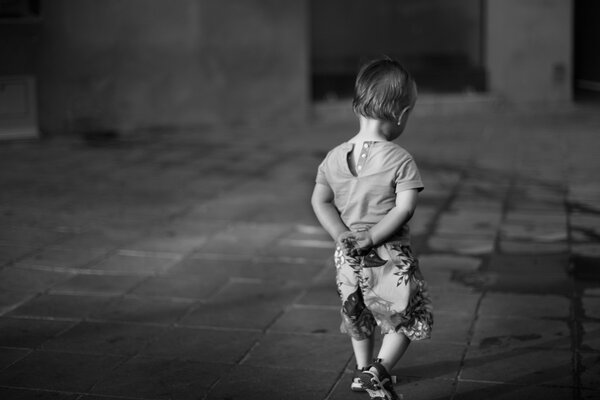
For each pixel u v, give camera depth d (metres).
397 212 3.72
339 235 3.74
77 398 4.21
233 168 10.80
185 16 13.67
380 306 3.90
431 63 15.79
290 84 14.49
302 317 5.38
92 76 13.26
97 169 10.73
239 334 5.08
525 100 15.97
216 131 13.89
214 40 13.93
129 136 13.33
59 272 6.40
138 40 13.45
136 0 13.33
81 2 12.98
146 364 4.64
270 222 7.97
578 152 11.59
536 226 7.67
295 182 9.90
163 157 11.59
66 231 7.67
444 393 4.21
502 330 5.06
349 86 15.34
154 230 7.70
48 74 12.94
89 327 5.23
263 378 4.44
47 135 13.12
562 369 4.47
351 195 3.83
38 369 4.57
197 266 6.55
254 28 14.12
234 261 6.68
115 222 8.01
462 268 6.38
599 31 17.05
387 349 3.89
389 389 3.78
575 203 8.63
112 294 5.87
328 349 4.83
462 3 15.70
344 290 3.98
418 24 15.64
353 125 14.53
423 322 3.91
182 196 9.16
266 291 5.92
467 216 8.09
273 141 12.93
